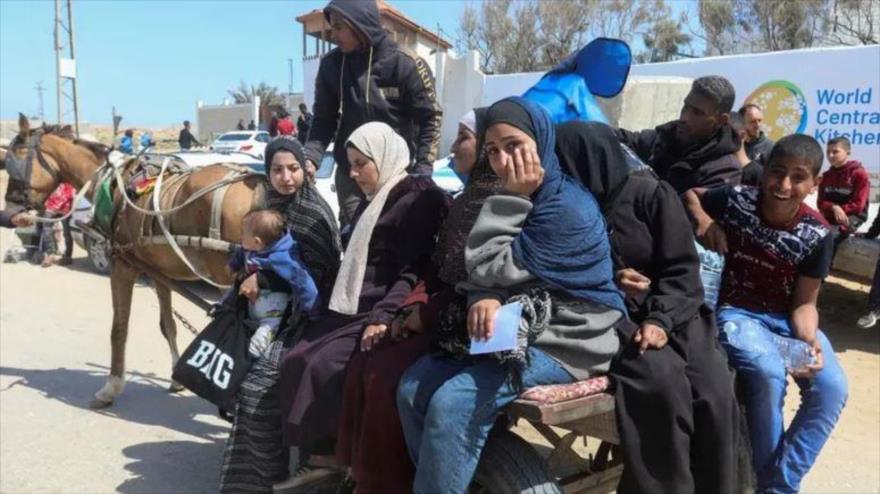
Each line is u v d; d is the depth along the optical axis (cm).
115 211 541
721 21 2936
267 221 368
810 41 2727
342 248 396
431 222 330
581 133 283
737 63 1310
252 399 366
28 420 526
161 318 602
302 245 381
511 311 254
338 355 323
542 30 3300
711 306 317
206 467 459
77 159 622
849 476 472
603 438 280
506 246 258
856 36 2636
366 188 349
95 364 662
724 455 263
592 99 357
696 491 266
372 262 335
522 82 1783
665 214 285
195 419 538
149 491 426
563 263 255
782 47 2769
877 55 1141
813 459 320
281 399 345
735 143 373
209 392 382
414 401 268
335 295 336
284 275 366
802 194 309
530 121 258
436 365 275
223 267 493
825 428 320
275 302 377
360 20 446
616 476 338
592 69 361
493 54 3359
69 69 2920
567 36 3266
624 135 407
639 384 258
